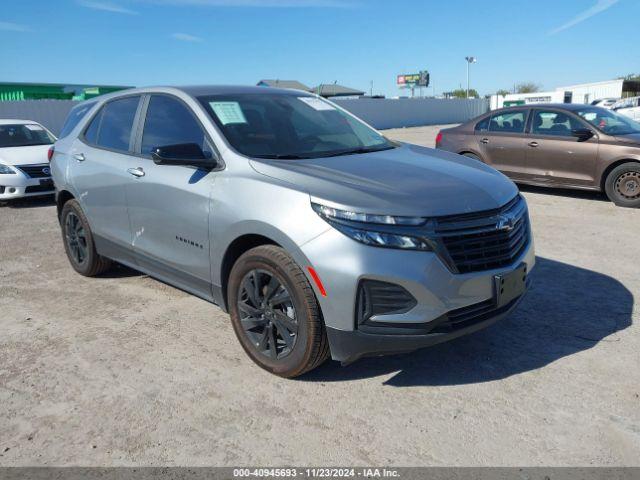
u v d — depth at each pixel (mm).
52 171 5508
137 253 4430
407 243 2887
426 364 3562
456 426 2900
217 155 3691
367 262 2879
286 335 3268
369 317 2941
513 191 3523
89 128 5141
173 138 4086
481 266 3076
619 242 6250
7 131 10812
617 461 2605
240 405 3129
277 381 3377
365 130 4574
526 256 3398
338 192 3053
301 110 4398
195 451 2740
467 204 3074
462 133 10016
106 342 3953
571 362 3529
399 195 3043
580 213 7809
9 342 3992
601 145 8297
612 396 3135
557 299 4559
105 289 5062
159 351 3795
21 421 3018
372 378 3402
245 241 3479
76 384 3383
